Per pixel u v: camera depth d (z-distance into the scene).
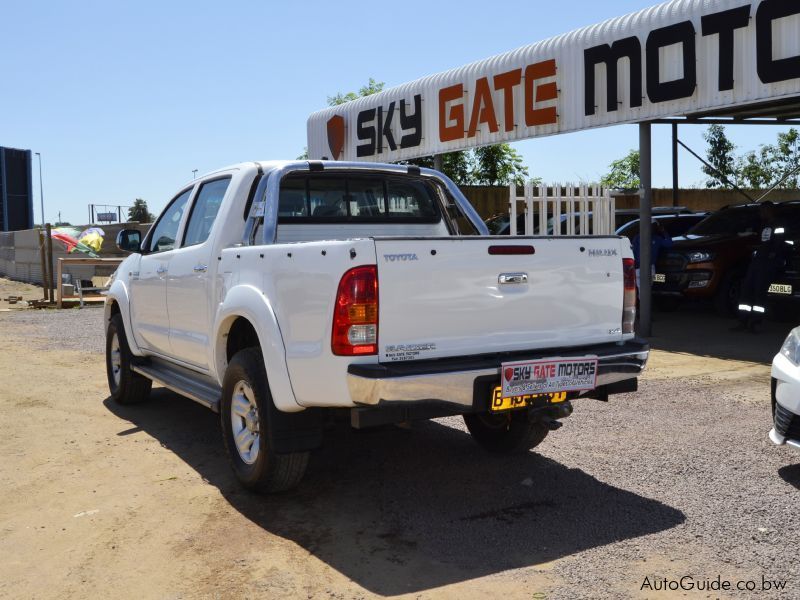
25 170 91.06
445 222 6.08
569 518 4.09
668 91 10.13
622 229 13.31
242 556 3.66
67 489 4.68
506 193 18.33
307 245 3.90
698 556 3.60
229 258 4.71
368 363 3.70
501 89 12.96
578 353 4.24
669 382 7.64
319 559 3.62
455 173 25.61
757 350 9.41
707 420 6.14
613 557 3.60
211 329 4.99
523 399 4.04
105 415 6.67
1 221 88.81
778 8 8.83
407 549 3.72
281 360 4.00
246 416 4.46
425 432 5.94
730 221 12.52
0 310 17.02
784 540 3.76
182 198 6.20
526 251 4.15
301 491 4.58
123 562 3.62
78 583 3.42
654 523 4.01
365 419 3.77
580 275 4.36
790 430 4.59
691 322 12.08
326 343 3.73
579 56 11.48
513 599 3.20
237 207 5.01
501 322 4.07
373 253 3.69
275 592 3.29
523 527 3.98
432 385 3.71
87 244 23.97
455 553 3.67
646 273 10.72
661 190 21.03
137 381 6.89
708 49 9.70
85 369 9.07
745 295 10.79
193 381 5.64
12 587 3.39
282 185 5.27
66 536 3.95
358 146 16.86
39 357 10.00
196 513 4.24
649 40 10.34
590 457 5.20
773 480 4.66
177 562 3.61
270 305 4.15
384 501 4.39
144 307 6.30
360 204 5.63
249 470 4.40
